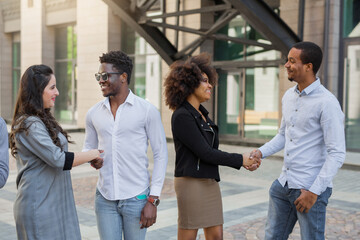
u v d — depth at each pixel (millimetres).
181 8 13531
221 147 12430
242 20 13031
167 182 7465
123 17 10867
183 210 2850
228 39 10203
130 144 2705
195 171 2789
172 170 8695
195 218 2820
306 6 10961
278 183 2941
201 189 2822
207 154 2738
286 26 9266
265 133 12727
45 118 2467
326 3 10594
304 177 2744
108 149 2725
